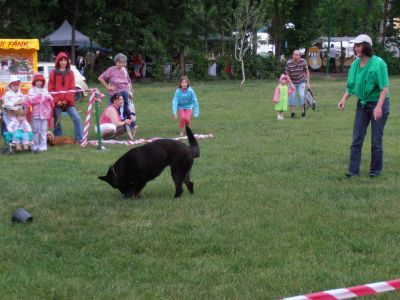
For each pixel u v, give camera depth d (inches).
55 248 211.5
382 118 313.0
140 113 724.0
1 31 1274.6
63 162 378.3
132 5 1405.0
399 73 1765.5
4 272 188.2
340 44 2096.5
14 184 312.0
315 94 1000.2
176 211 256.8
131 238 220.1
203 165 361.1
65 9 1393.9
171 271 188.5
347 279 179.0
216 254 204.8
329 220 241.1
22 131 424.2
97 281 180.4
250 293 169.9
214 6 1534.2
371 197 278.2
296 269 187.9
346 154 398.3
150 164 272.1
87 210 259.6
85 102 855.7
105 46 1428.4
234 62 1545.3
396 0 1808.6
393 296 164.1
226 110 741.9
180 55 1502.2
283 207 261.4
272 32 1700.3
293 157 385.7
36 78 433.7
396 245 210.7
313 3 1662.2
